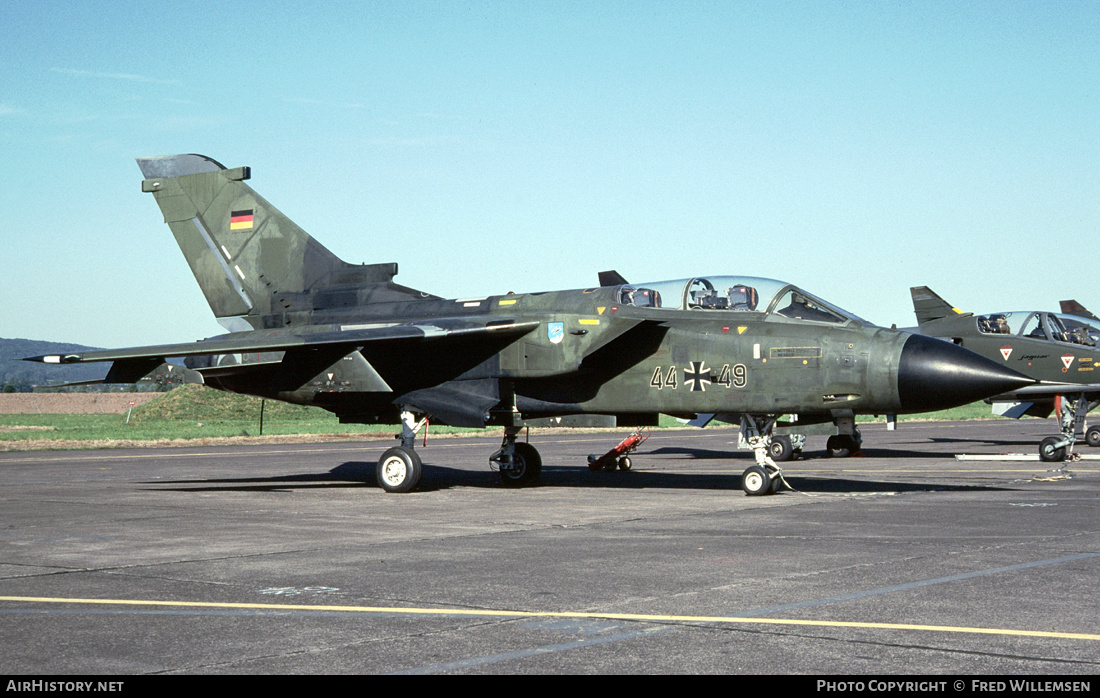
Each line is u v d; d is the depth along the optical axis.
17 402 115.94
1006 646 6.02
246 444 35.94
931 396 14.03
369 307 18.75
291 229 19.86
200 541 10.95
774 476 15.70
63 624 6.83
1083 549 9.70
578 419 17.22
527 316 16.55
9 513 13.87
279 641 6.32
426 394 16.98
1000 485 17.19
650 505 14.41
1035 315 27.08
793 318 15.30
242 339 16.22
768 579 8.24
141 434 43.75
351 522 12.66
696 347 15.65
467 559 9.50
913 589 7.75
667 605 7.25
